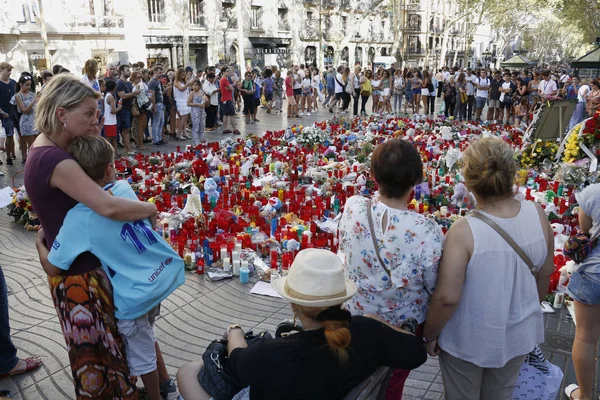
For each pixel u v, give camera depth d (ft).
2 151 38.86
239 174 29.63
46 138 8.80
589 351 10.32
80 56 93.20
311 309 6.90
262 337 8.15
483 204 8.07
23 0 84.23
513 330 8.07
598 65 78.28
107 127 35.53
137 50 101.76
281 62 133.28
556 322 14.61
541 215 8.19
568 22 181.88
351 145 38.19
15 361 11.91
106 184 9.25
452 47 213.66
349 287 7.41
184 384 7.83
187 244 19.20
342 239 8.59
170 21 107.14
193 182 27.22
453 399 8.68
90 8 94.02
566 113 33.73
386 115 64.13
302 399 6.71
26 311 15.01
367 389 7.23
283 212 23.75
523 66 129.59
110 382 9.02
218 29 115.96
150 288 8.96
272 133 44.29
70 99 8.50
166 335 13.89
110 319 8.91
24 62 85.56
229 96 48.60
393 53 149.69
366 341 7.07
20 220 22.97
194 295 16.22
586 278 9.89
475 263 7.79
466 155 8.13
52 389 11.48
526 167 31.89
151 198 24.38
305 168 30.94
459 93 60.23
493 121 59.11
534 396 9.59
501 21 161.38
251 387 6.93
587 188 9.90
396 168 7.88
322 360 6.70
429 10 187.52
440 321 8.02
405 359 7.17
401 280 7.82
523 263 7.90
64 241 8.53
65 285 8.68
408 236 7.82
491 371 8.48
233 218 21.48
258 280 17.37
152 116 42.65
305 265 6.95
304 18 139.33
